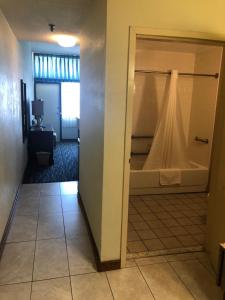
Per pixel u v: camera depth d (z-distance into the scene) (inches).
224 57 88.3
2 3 99.6
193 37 79.0
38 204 139.2
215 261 87.4
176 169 159.9
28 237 105.6
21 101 178.9
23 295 74.8
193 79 187.9
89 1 97.8
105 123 77.8
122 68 75.7
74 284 79.7
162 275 84.8
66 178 186.5
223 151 86.7
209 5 78.6
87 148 115.6
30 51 261.9
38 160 217.2
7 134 118.9
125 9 73.0
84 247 99.8
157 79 183.9
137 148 188.7
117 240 85.6
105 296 75.2
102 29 78.7
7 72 121.7
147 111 186.4
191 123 190.4
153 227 117.2
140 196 155.5
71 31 139.0
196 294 76.9
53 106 327.6
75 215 127.1
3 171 106.8
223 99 88.4
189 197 156.1
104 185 81.6
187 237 109.0
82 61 128.5
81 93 134.0
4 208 106.3
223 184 85.7
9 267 86.8
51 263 89.4
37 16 115.4
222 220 85.4
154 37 77.9
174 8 76.3
